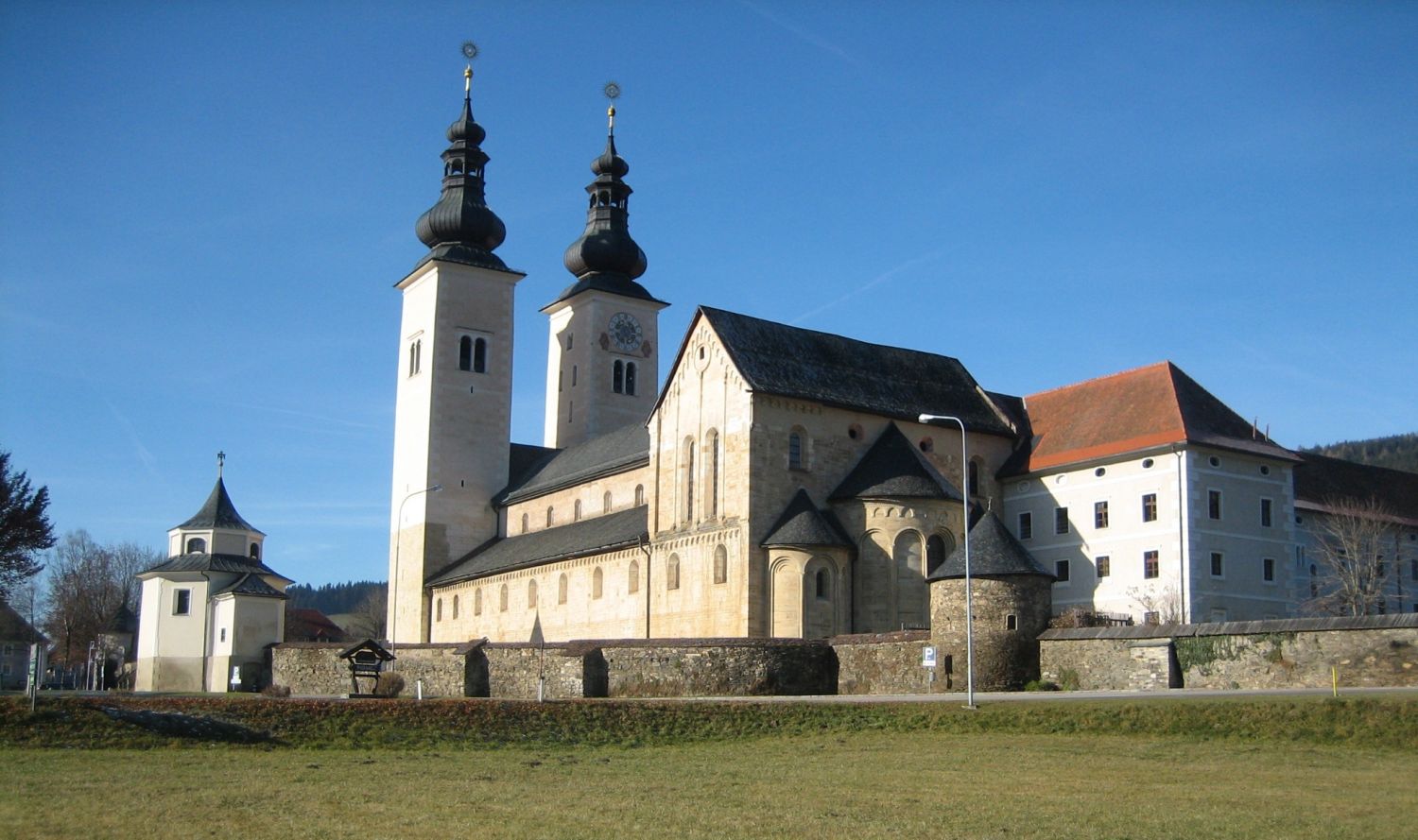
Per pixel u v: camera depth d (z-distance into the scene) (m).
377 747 53.81
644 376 143.88
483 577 124.81
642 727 58.72
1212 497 89.00
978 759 48.97
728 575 91.31
